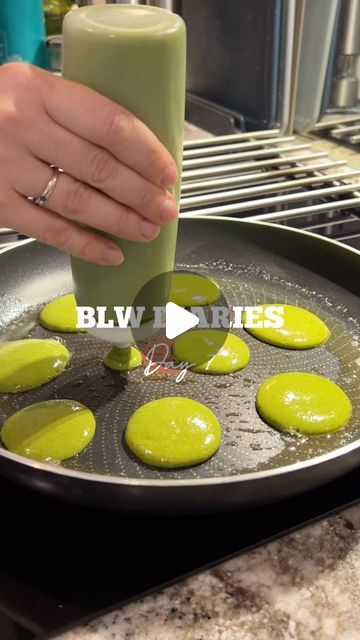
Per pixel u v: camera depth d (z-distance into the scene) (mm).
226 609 292
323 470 313
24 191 311
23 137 293
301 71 833
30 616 293
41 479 310
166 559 320
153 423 394
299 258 549
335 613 290
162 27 295
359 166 761
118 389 434
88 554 325
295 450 389
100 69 290
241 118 865
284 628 283
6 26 800
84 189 307
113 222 314
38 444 384
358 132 838
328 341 486
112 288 360
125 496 302
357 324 501
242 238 566
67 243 327
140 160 294
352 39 840
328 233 638
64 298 516
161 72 296
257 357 470
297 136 863
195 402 417
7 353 457
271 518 340
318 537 326
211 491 300
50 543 331
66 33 298
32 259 537
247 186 709
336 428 403
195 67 940
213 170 694
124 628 285
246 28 813
